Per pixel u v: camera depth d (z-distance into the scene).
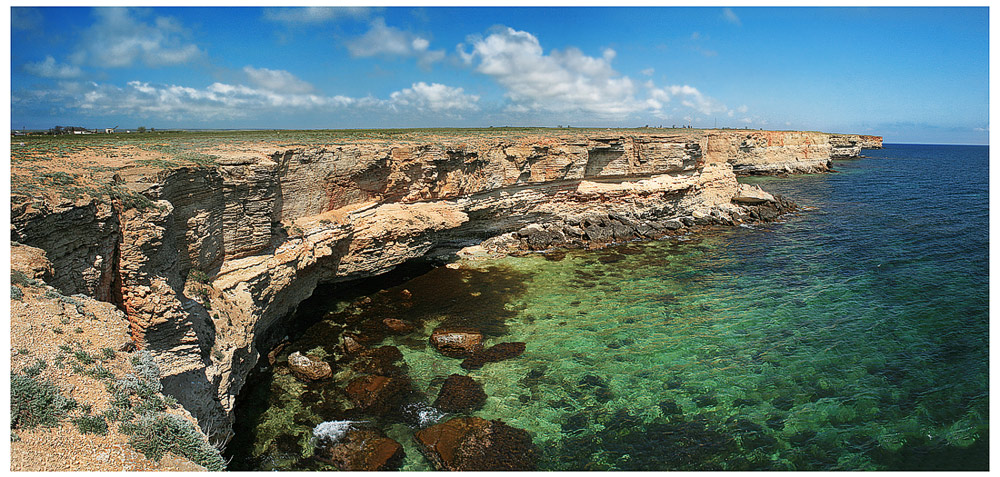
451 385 21.66
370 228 32.25
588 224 48.44
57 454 9.66
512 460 17.23
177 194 20.28
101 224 15.91
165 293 17.08
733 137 80.94
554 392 21.25
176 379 16.61
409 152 34.06
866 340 25.39
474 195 40.50
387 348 24.98
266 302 24.64
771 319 28.28
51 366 11.25
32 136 45.69
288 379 22.08
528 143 43.25
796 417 19.45
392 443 17.88
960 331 26.08
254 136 53.12
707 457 17.42
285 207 27.58
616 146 49.34
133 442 10.74
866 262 39.09
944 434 18.28
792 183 91.25
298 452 17.62
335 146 31.34
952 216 57.56
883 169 123.06
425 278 35.84
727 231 50.88
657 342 25.64
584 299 31.86
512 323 28.06
